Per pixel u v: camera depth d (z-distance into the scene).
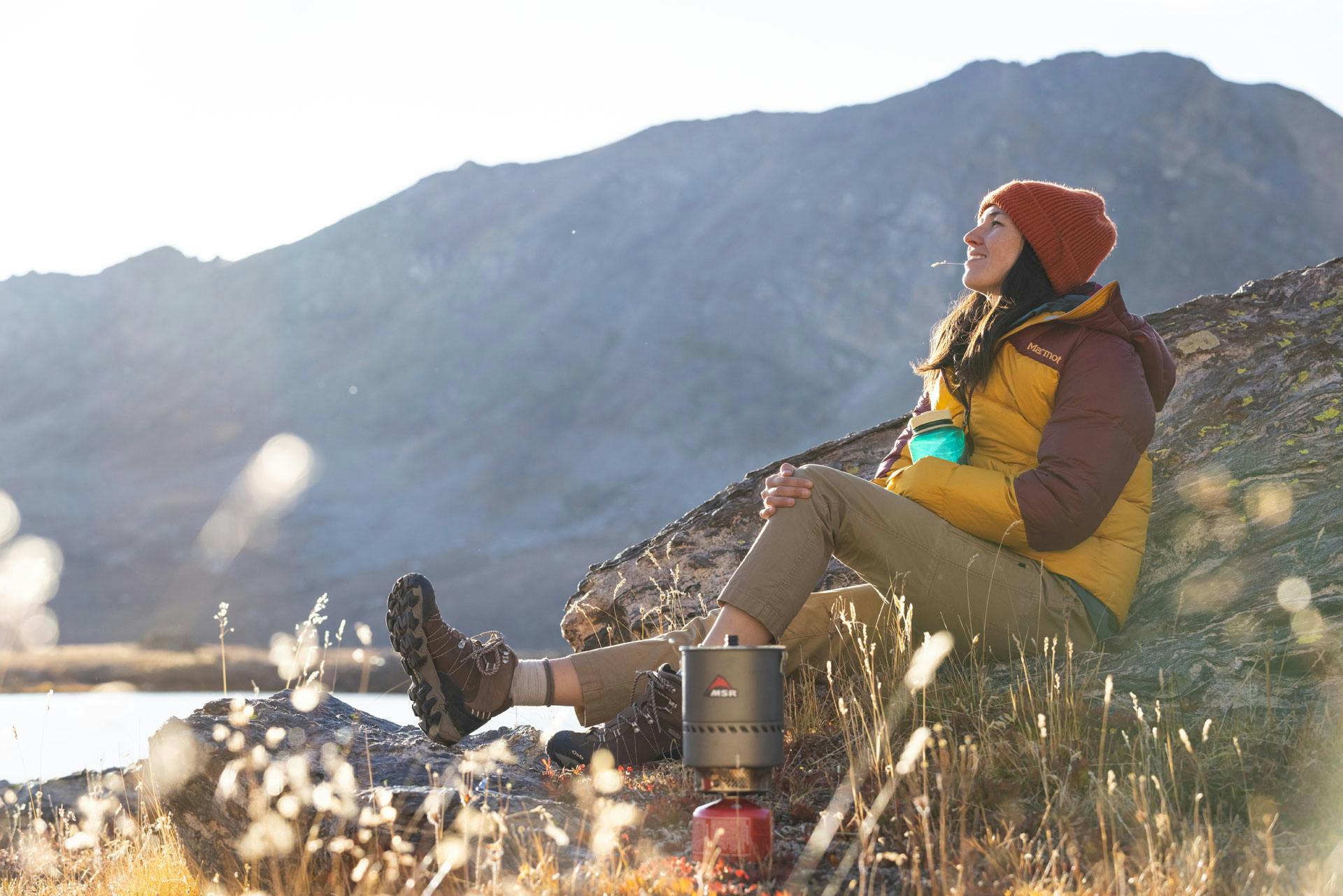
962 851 2.41
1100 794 2.62
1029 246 3.73
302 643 3.10
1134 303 171.25
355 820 2.86
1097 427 3.38
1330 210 193.62
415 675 3.30
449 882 2.59
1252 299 5.09
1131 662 3.33
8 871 3.93
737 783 2.55
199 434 172.38
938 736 3.11
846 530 3.38
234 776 3.01
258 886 3.08
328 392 177.75
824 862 2.63
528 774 3.45
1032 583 3.44
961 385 3.70
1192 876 2.27
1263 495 4.05
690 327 180.75
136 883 3.43
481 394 172.00
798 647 3.65
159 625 108.31
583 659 3.46
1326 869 2.29
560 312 187.25
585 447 158.62
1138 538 3.64
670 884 2.39
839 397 166.75
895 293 182.50
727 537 5.27
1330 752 2.77
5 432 179.62
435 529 138.88
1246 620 3.37
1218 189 190.62
